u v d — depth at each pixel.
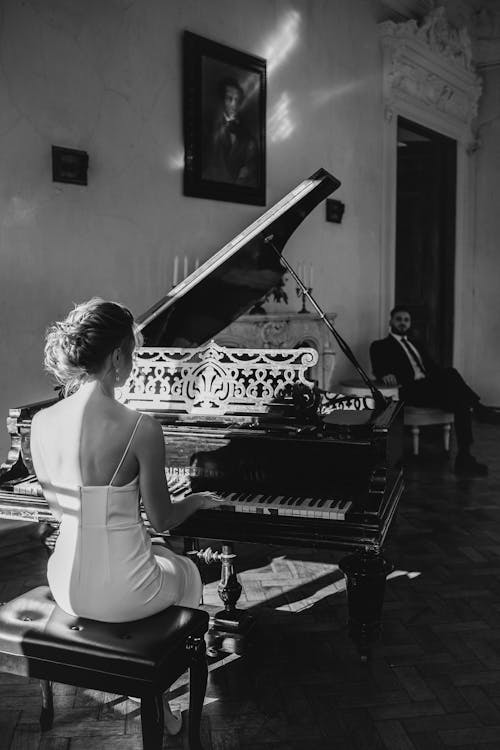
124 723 2.72
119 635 2.26
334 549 2.81
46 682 2.64
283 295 6.46
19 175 4.59
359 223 7.89
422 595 3.90
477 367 10.06
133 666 2.14
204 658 2.44
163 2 5.47
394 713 2.77
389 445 3.07
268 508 2.86
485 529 5.00
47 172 4.75
